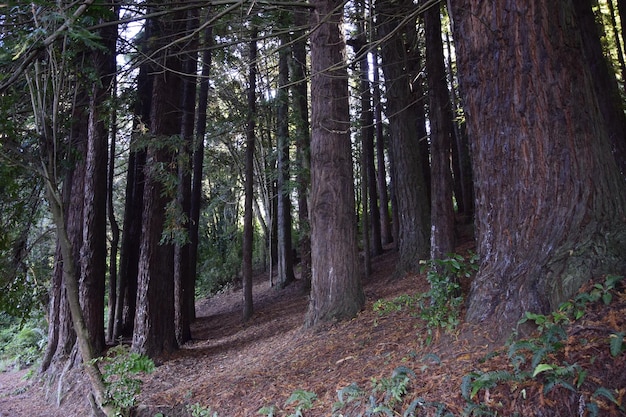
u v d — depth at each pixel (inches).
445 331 183.6
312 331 302.8
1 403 383.9
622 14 360.2
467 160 737.0
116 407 215.3
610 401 109.0
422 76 495.8
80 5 146.6
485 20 175.8
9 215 277.1
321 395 181.8
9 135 179.8
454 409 129.7
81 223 417.7
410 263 455.8
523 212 167.2
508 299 163.0
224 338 457.1
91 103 362.0
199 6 185.0
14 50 138.2
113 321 477.7
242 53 516.1
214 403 215.6
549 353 128.7
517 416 118.2
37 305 315.0
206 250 934.4
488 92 176.7
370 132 725.3
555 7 166.9
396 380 155.6
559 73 164.7
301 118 549.6
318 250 320.2
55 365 386.3
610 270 144.4
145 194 371.6
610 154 165.6
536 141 165.5
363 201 559.5
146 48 354.9
